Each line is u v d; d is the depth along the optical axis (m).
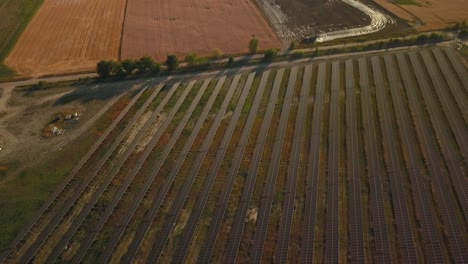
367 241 43.56
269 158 55.59
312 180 51.22
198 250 43.75
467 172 50.75
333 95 66.88
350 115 62.12
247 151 56.78
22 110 64.31
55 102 66.25
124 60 75.94
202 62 76.00
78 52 82.31
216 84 71.19
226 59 78.62
